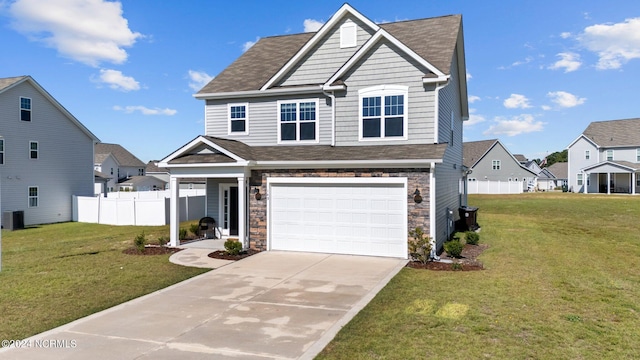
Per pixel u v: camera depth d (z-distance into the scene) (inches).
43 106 1015.6
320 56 627.5
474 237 583.5
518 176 2250.2
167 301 331.0
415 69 539.8
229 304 320.8
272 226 558.6
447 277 395.5
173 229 590.9
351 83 571.5
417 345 231.1
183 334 257.9
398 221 500.7
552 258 485.1
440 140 560.4
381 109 556.4
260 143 646.5
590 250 536.7
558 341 236.4
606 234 676.1
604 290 346.9
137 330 265.9
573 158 2044.8
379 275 409.7
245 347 235.8
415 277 396.8
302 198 545.3
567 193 1865.2
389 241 505.4
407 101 543.5
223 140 605.3
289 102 628.1
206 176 568.1
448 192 637.3
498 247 560.7
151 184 2610.7
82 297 345.1
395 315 283.9
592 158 1963.6
